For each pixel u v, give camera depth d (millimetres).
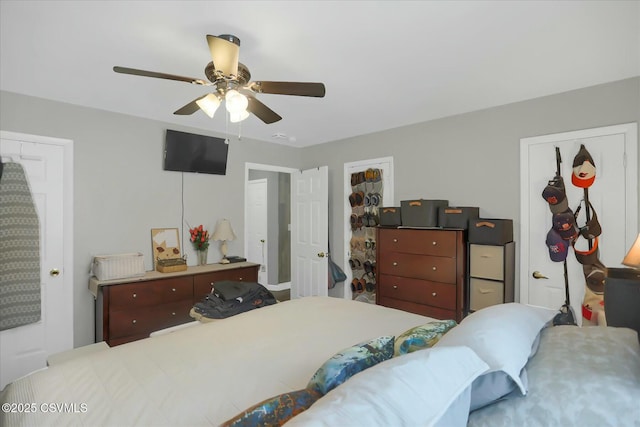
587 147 2543
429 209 3072
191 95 2691
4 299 2566
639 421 784
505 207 2947
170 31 1745
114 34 1771
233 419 866
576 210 2588
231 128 3725
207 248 3693
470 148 3145
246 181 4156
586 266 2531
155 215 3416
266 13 1589
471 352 950
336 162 4316
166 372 1268
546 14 1613
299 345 1529
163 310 3039
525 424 865
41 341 2762
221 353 1439
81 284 2961
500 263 2689
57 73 2271
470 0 1499
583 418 822
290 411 899
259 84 1761
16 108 2648
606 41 1868
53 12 1569
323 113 3166
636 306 1826
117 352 1455
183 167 3561
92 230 3025
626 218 2381
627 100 2379
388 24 1688
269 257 5621
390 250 3312
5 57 2035
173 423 977
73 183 2922
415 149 3535
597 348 1089
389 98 2766
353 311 2072
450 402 771
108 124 3107
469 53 2000
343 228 4238
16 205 2631
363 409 693
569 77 2359
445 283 2922
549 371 996
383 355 1141
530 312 1367
